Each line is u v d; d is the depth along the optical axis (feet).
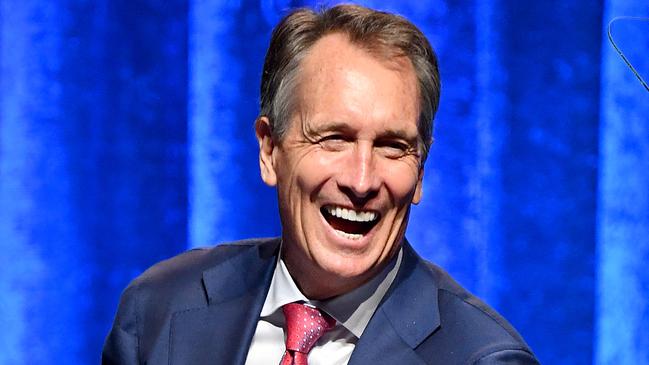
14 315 26.25
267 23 25.48
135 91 26.20
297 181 14.82
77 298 26.37
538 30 24.77
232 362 15.67
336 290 15.34
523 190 24.94
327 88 14.44
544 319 24.98
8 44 26.07
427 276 15.72
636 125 24.49
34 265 26.23
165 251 26.32
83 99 26.17
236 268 16.76
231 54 25.62
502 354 14.33
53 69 26.09
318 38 14.78
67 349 26.43
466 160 25.07
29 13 26.03
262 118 15.66
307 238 14.85
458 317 15.06
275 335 15.94
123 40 26.13
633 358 24.63
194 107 25.80
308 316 15.46
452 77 25.04
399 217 14.85
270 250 16.72
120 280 26.37
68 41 26.09
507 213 25.00
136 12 26.13
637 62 24.43
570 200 24.80
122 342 16.81
